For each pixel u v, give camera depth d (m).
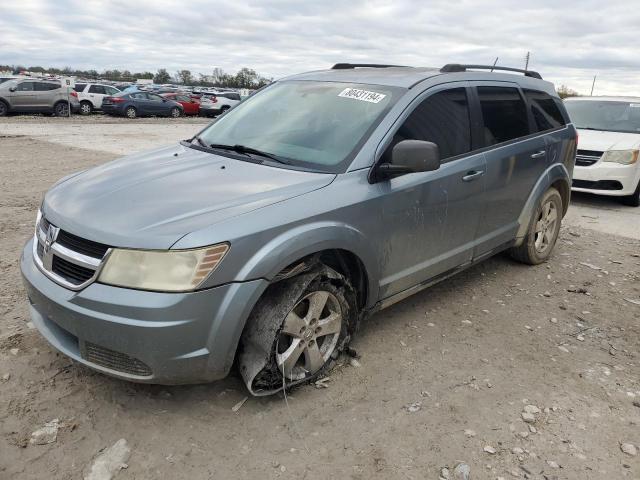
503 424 2.96
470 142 4.10
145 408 2.92
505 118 4.56
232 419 2.88
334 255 3.30
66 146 13.53
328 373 3.29
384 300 3.57
